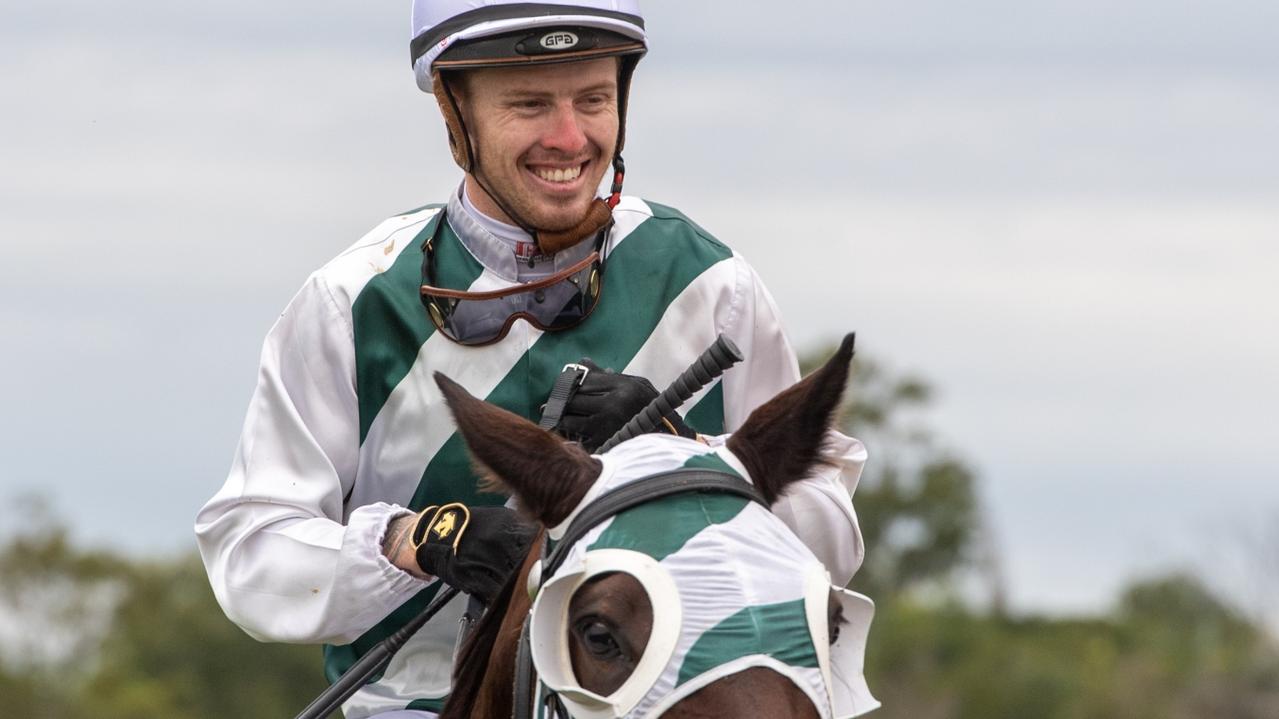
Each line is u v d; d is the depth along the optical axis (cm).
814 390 549
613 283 730
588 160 702
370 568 657
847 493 701
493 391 714
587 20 677
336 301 722
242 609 686
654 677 480
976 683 4359
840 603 517
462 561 632
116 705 4697
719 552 496
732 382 751
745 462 545
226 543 702
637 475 523
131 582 5431
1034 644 4912
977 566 4803
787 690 477
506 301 714
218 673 4891
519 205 702
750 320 751
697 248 748
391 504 713
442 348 715
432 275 725
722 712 473
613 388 634
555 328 718
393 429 721
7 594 5303
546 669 499
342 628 674
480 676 598
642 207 753
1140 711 4334
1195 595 5147
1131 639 5000
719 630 482
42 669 5138
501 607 597
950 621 4625
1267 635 4878
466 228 725
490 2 681
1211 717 4416
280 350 726
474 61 681
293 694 4975
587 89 692
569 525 527
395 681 724
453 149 721
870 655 4512
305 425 714
